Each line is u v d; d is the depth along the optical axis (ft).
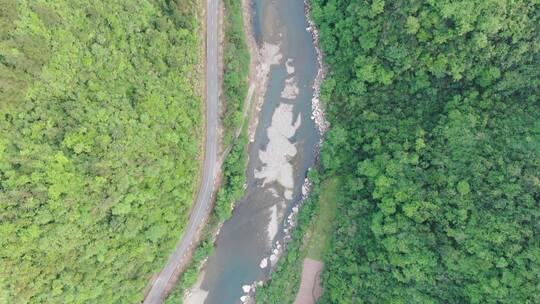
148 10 291.17
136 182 281.13
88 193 261.85
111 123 264.72
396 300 298.15
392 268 299.17
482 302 267.39
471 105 289.74
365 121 325.21
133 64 284.00
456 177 278.87
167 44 301.84
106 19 269.03
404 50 291.17
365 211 320.29
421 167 295.07
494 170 270.05
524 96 281.74
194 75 322.55
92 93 260.62
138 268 305.12
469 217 271.49
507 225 257.96
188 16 314.55
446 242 277.03
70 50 250.57
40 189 240.53
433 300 286.25
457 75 284.20
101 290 281.95
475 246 265.54
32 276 247.91
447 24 272.10
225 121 329.52
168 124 299.79
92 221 267.18
